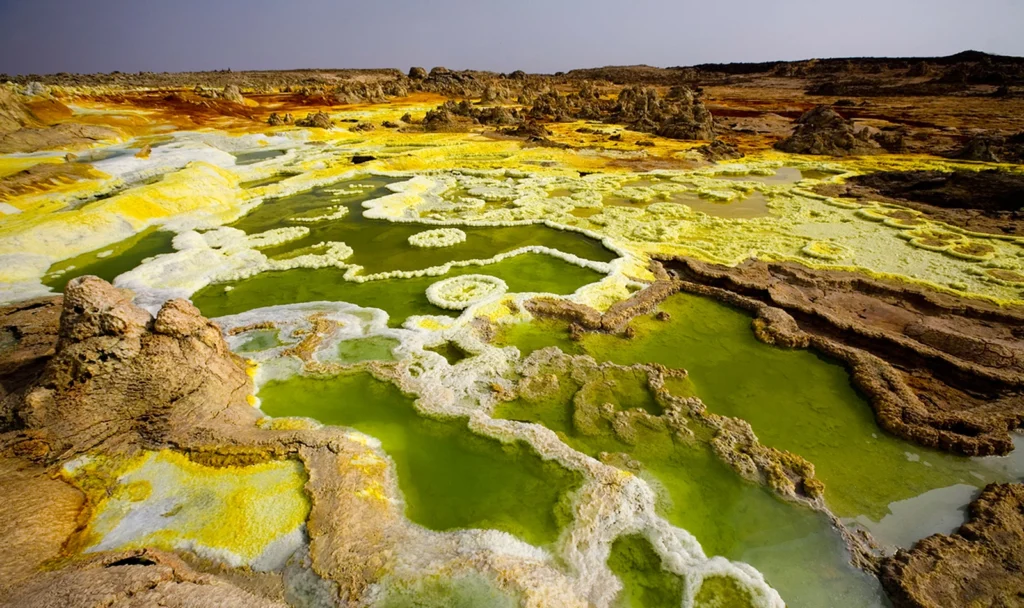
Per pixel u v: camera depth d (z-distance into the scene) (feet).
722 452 37.78
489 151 150.61
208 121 183.01
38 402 34.71
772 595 27.68
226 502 31.42
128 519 30.35
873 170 122.62
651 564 29.53
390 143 164.14
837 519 33.17
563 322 56.54
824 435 40.88
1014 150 124.98
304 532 29.78
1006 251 72.84
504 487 34.88
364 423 40.63
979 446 38.29
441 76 357.82
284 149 158.40
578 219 89.56
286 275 69.05
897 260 70.13
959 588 28.22
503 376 46.96
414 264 72.90
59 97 186.09
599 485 34.06
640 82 403.54
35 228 74.08
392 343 51.49
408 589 26.22
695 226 86.07
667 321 56.80
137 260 74.08
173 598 23.80
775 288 61.46
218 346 42.06
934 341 50.85
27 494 30.66
